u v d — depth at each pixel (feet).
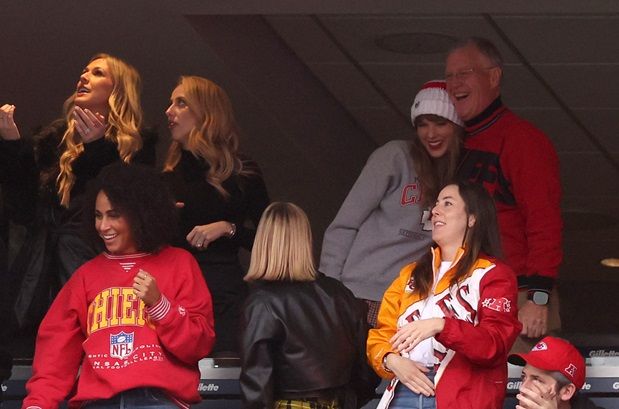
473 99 59.98
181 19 83.51
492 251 49.93
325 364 51.83
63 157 58.85
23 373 59.77
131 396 48.24
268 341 51.52
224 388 59.82
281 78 96.78
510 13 83.76
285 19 90.74
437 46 93.71
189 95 60.59
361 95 105.29
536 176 58.65
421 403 48.08
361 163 114.52
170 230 50.96
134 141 59.21
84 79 59.93
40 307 58.65
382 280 59.31
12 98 95.14
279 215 52.90
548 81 102.27
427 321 46.52
